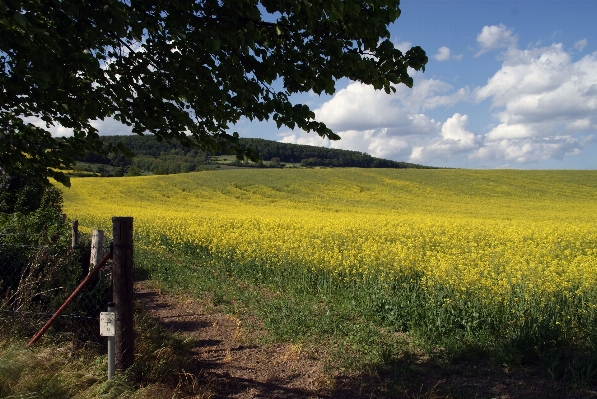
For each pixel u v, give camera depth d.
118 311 4.23
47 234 7.18
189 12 3.75
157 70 4.19
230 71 3.88
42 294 5.41
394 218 24.06
